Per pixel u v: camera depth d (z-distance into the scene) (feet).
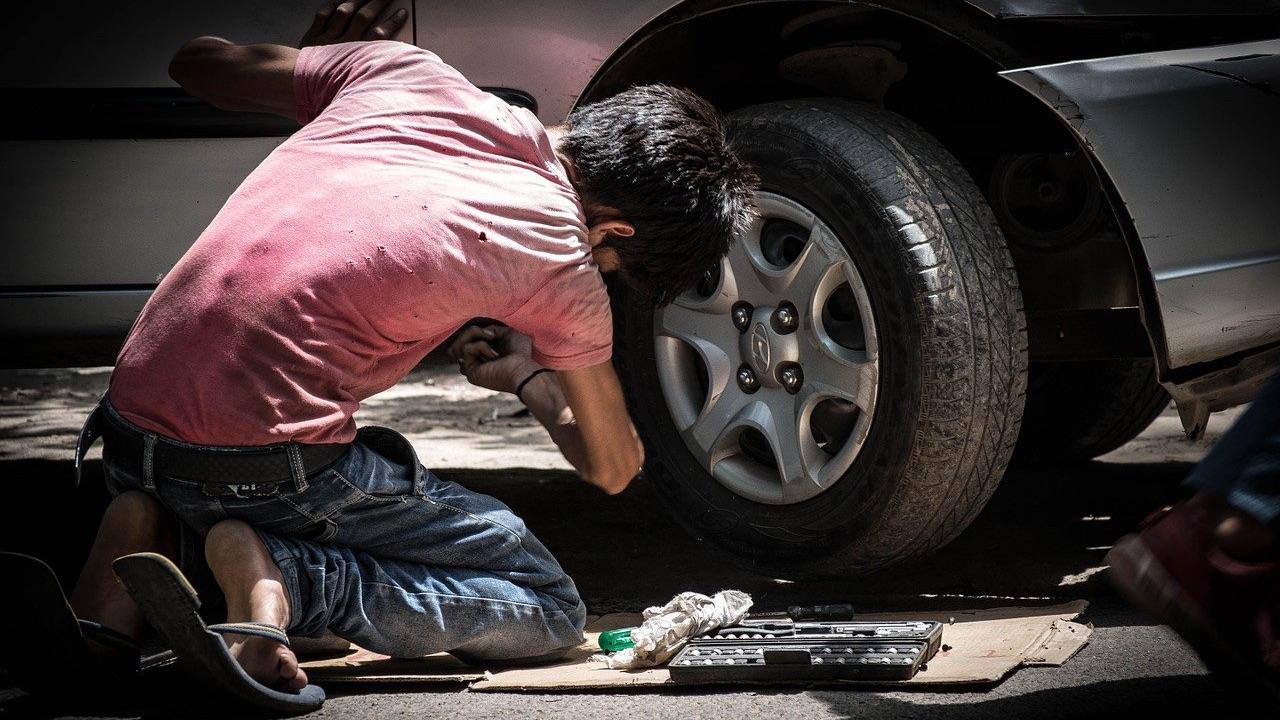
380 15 17.44
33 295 18.43
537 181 12.46
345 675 13.52
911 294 15.25
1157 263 14.67
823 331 16.34
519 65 17.57
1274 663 10.29
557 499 25.16
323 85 13.42
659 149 12.69
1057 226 18.95
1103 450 25.04
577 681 13.08
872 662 12.60
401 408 43.11
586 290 12.57
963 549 19.60
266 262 12.03
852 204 15.83
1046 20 15.39
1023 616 15.16
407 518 13.05
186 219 18.12
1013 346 15.64
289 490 12.29
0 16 18.03
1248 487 10.28
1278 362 15.42
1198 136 14.89
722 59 18.66
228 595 12.26
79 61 18.06
